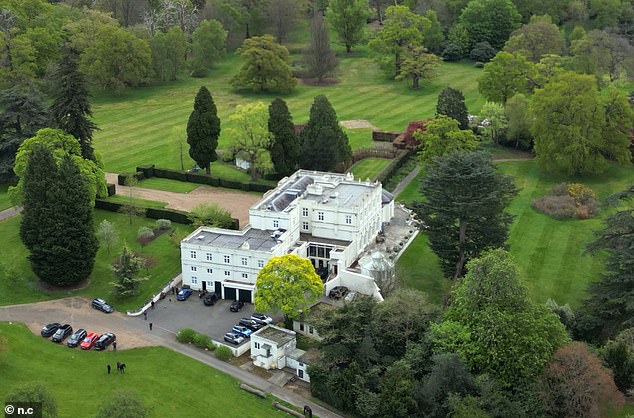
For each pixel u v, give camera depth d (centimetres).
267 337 13625
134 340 14125
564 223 18862
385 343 12950
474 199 14775
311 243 16575
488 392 11344
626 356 12162
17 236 17675
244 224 18475
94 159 19262
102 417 10488
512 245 17712
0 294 15488
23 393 10625
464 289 12681
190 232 18062
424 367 12338
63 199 15300
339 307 13238
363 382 12162
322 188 17475
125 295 15512
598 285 13938
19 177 18838
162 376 13038
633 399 12125
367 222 17338
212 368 13388
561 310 13838
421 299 13550
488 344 11850
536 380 11631
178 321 14825
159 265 16750
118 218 18825
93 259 15925
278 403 12450
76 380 12769
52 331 14212
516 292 12275
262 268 14512
